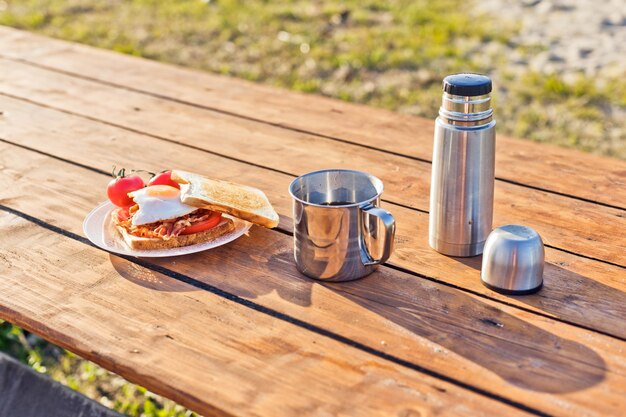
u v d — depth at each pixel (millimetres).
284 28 5574
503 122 4070
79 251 1569
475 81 1404
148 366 1227
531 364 1205
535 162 1943
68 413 1981
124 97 2428
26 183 1872
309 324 1317
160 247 1530
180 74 2627
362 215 1380
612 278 1427
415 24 5535
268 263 1508
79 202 1773
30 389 2053
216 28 5605
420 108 4270
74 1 6336
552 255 1512
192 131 2166
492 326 1296
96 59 2779
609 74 4551
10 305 1390
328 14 5820
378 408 1127
